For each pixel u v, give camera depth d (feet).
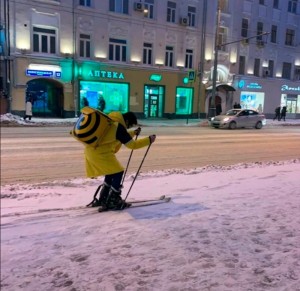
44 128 62.13
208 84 100.42
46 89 81.97
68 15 77.71
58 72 78.23
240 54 104.99
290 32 115.65
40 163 29.53
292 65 119.34
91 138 14.46
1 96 72.84
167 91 94.73
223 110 105.29
